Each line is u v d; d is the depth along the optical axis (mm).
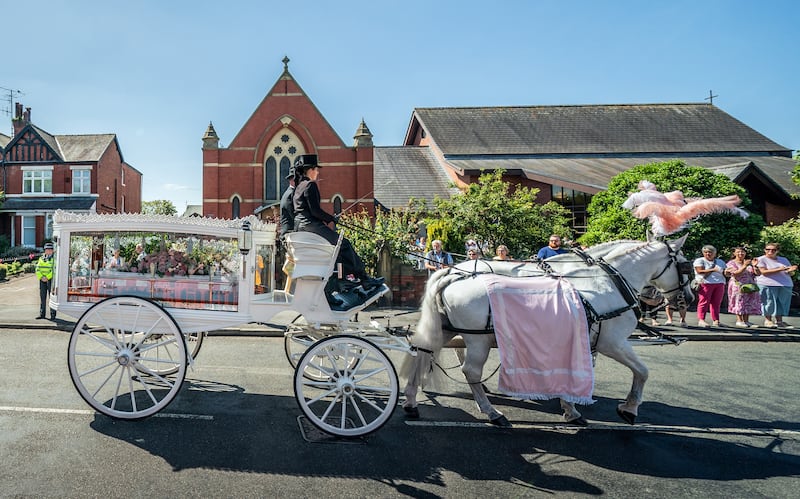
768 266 10062
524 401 5711
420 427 4793
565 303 4492
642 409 5430
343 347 4688
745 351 8383
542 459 4113
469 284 4723
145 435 4387
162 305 4863
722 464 4078
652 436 4660
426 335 4816
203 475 3666
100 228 4867
